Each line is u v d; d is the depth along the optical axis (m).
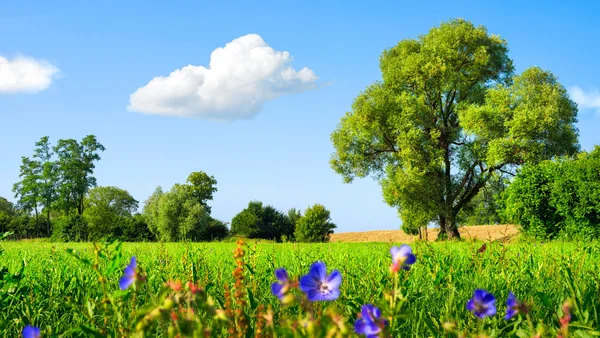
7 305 2.88
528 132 27.34
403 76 31.73
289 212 56.28
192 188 64.88
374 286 3.04
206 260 4.05
